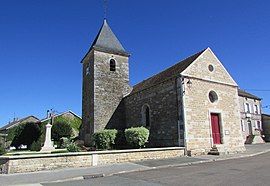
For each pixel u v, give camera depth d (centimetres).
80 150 1795
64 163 1216
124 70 2534
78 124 3959
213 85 1836
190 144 1594
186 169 1077
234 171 965
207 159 1388
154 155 1457
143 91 2105
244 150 1866
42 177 990
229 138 1819
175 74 1742
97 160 1295
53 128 2923
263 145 2478
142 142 1736
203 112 1722
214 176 877
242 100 3638
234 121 1898
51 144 2252
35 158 1151
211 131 1727
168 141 1723
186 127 1602
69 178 959
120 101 2420
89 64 2536
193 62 1769
